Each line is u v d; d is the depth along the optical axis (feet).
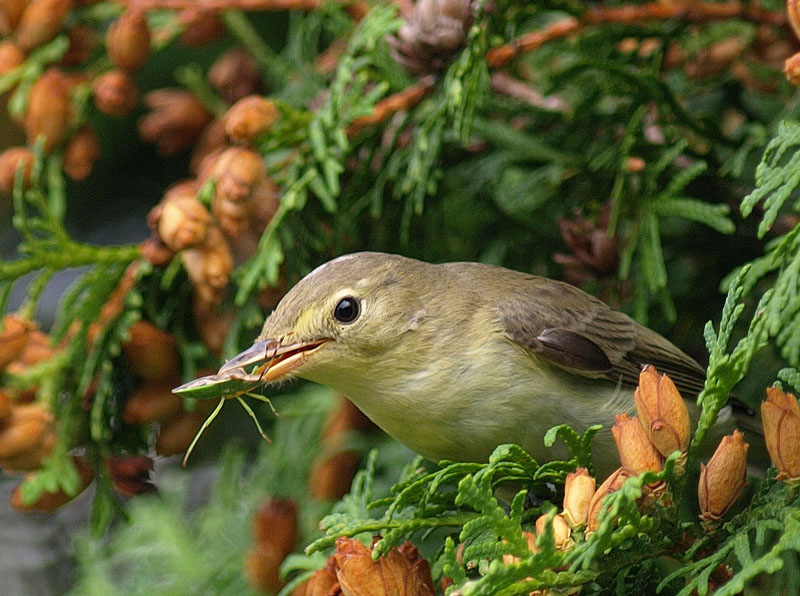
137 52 7.91
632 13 7.83
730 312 7.57
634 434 7.54
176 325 7.84
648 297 7.89
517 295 7.75
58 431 7.81
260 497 7.97
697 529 7.57
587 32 7.86
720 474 7.54
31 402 7.83
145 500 8.02
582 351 7.73
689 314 7.89
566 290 7.78
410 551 7.59
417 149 7.82
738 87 7.92
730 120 7.94
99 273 7.82
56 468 7.81
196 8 7.91
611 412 7.74
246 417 8.09
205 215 7.79
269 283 7.83
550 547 7.51
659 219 7.89
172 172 8.19
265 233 7.80
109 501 7.84
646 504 7.54
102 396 7.80
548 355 7.72
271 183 7.84
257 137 7.80
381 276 7.73
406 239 7.87
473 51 7.79
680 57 7.91
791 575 7.69
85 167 7.91
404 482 7.64
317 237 7.87
